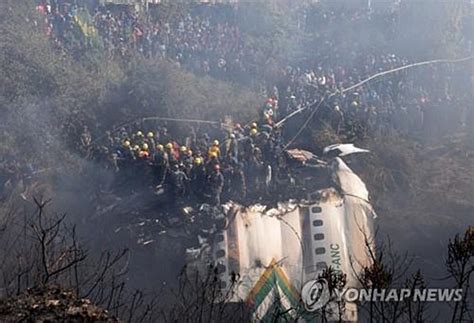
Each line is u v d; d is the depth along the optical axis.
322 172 28.56
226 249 25.77
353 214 27.50
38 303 6.12
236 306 21.36
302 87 35.62
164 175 27.80
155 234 26.11
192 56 40.03
